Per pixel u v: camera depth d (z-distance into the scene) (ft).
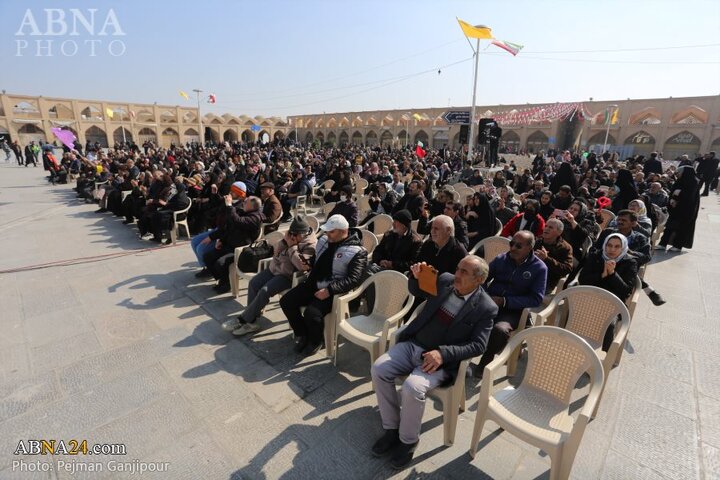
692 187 23.03
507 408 7.82
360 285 12.17
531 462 7.98
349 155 70.03
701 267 20.93
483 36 52.31
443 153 73.20
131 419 8.98
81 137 154.30
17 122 140.05
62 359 11.27
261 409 9.39
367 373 10.93
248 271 14.92
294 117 225.15
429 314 8.79
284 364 11.25
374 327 10.79
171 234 23.34
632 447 8.41
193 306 14.87
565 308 12.17
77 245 23.04
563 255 13.20
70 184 50.37
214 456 8.00
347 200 20.79
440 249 12.46
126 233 25.98
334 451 8.19
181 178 24.50
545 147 132.46
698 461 8.05
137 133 168.86
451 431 8.32
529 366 8.49
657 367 11.34
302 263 12.37
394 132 169.58
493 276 12.07
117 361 11.22
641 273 15.06
